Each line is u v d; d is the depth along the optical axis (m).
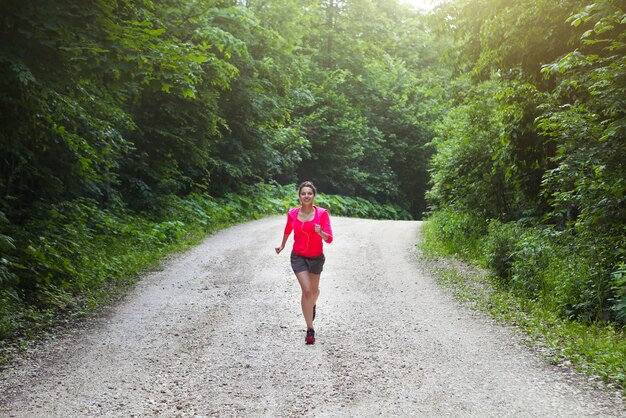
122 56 7.73
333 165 37.22
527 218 11.88
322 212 6.00
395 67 43.97
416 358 5.32
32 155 9.23
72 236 10.00
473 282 9.30
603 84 6.77
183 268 10.58
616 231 7.24
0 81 7.50
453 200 17.66
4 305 6.58
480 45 11.69
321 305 7.61
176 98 16.67
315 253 5.99
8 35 7.43
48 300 7.40
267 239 15.12
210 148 22.00
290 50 22.88
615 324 6.21
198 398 4.36
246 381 4.73
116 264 10.16
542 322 6.59
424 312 7.25
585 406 4.08
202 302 7.79
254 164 27.02
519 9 9.68
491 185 14.45
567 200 7.55
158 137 17.44
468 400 4.27
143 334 6.20
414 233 17.55
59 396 4.38
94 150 9.95
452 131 16.78
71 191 11.52
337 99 36.72
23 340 5.87
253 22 18.72
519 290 8.06
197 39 14.80
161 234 13.45
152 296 8.18
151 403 4.25
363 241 15.00
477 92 13.52
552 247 8.53
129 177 16.75
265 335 6.15
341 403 4.24
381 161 41.62
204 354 5.47
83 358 5.33
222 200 22.45
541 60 10.16
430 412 4.05
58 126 8.98
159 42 8.22
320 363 5.19
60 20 7.19
